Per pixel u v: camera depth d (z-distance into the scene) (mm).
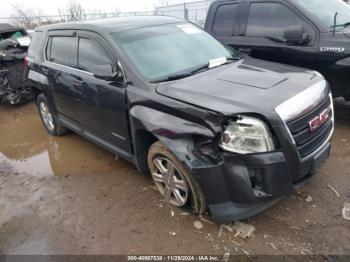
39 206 3490
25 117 6703
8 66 7031
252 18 5047
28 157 4793
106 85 3398
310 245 2568
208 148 2529
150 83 3041
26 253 2838
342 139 4223
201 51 3656
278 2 4719
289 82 2859
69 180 3957
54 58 4535
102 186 3727
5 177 4254
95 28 3658
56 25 4625
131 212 3193
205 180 2561
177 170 2881
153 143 3139
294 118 2492
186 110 2641
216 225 2877
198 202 2844
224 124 2459
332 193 3141
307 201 3059
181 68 3324
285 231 2732
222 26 5480
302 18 4477
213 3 5645
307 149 2619
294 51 4551
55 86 4473
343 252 2475
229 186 2529
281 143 2430
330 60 4238
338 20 4504
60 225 3137
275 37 4754
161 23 3898
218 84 2885
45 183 3967
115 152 3785
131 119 3143
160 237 2824
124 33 3510
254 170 2473
